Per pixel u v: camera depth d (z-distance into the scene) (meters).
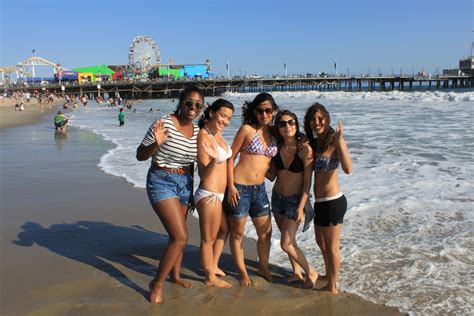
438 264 4.31
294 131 3.91
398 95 40.19
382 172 8.81
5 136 18.89
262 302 3.73
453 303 3.60
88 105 63.62
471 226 5.36
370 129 16.58
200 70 107.44
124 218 6.21
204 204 3.90
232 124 21.05
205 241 4.01
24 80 113.19
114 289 3.97
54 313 3.52
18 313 3.51
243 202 4.02
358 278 4.11
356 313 3.52
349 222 5.68
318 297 3.80
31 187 8.22
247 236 5.38
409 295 3.76
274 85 96.75
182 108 3.72
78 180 8.81
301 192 3.97
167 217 3.70
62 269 4.42
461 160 9.88
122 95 91.19
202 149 3.80
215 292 3.94
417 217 5.77
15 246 5.08
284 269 4.45
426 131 15.44
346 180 8.16
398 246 4.80
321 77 96.19
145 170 9.80
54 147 14.57
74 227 5.81
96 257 4.75
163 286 4.05
